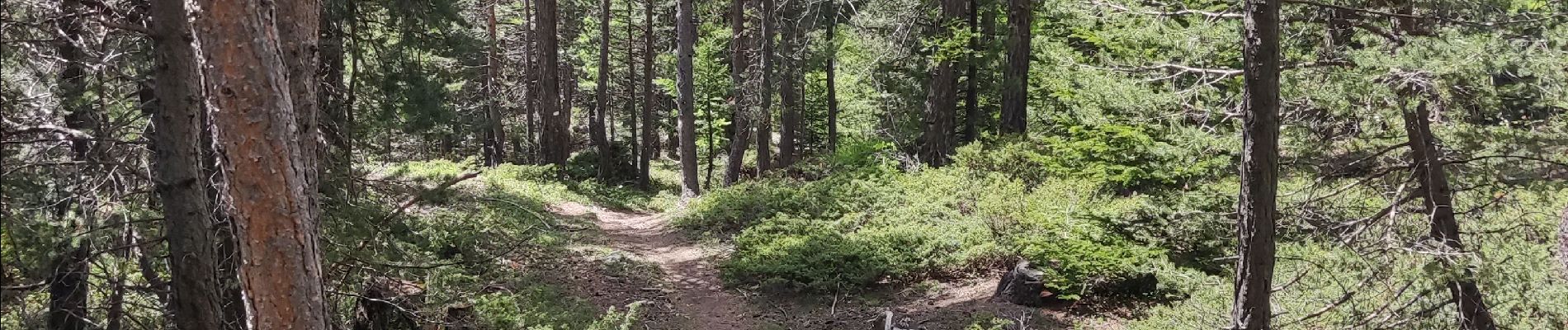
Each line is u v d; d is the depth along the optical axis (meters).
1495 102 7.03
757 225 16.36
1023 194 15.16
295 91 5.82
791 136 27.30
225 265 6.92
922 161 20.77
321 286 5.74
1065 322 10.59
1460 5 7.26
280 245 5.34
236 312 6.99
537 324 9.91
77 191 6.06
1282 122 8.10
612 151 32.22
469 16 24.92
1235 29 8.25
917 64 21.16
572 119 46.34
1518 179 7.46
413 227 8.96
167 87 5.75
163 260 7.12
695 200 21.48
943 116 20.11
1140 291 11.21
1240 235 7.36
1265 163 7.01
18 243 5.40
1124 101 9.38
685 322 11.45
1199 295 9.70
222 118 5.13
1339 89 7.14
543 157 29.30
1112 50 11.02
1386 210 7.88
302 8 5.87
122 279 6.52
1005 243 13.50
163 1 5.68
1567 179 7.36
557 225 17.59
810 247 13.78
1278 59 6.88
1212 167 9.66
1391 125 7.82
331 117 8.39
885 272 13.10
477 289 10.64
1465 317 7.70
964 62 20.16
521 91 33.66
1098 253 10.45
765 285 12.90
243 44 5.07
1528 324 7.54
